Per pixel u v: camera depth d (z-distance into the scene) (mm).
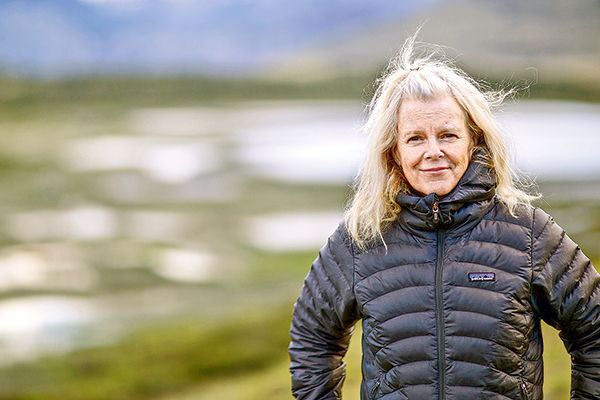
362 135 2385
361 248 2264
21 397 16484
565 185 45500
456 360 2062
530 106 117875
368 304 2197
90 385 16984
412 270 2156
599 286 2162
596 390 2113
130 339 21344
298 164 69438
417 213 2158
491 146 2186
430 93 2154
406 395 2117
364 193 2279
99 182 65062
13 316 27359
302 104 162875
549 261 2107
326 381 2373
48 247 41562
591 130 83500
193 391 14875
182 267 36469
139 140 98000
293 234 42406
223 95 183875
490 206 2188
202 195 57156
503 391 2041
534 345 2121
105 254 39719
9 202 55656
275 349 17344
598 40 198000
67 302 29938
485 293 2066
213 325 20625
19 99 154125
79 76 189625
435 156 2119
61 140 99500
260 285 31859
